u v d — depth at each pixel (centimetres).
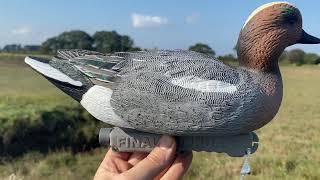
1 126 130
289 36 29
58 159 123
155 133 29
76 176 112
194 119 27
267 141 159
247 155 29
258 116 27
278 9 29
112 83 29
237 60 30
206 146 29
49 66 31
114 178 30
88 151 135
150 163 29
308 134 178
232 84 27
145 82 28
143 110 28
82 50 32
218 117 27
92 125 145
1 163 119
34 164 119
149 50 30
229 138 29
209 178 107
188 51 30
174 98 27
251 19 29
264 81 28
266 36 28
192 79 27
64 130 139
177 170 30
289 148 145
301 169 113
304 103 319
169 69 28
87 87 30
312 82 521
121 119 29
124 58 29
